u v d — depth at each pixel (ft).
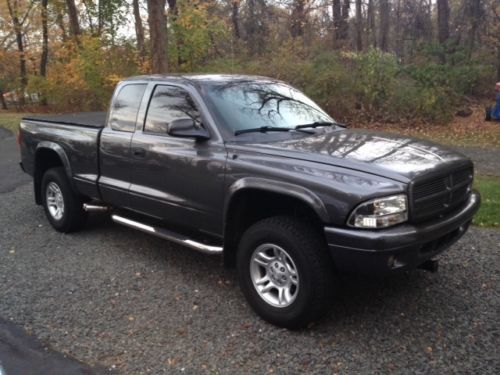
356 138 14.33
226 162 13.55
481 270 15.78
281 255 12.60
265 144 13.61
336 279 12.26
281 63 56.85
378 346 11.78
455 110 55.06
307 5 87.15
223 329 12.79
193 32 57.11
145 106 16.62
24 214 23.65
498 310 13.32
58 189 20.40
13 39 96.07
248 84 16.34
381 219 11.13
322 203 11.55
